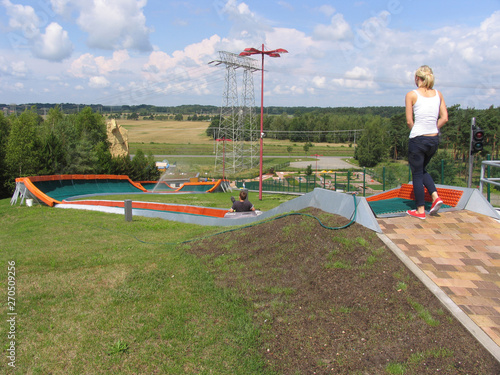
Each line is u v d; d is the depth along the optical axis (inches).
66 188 1170.0
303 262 209.3
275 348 151.3
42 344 159.9
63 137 1823.3
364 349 142.2
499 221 211.3
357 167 3501.5
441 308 152.4
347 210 234.7
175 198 1150.3
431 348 136.2
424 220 220.5
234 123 2903.5
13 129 1453.0
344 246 205.0
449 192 249.9
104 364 147.2
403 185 288.2
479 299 152.9
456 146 2178.9
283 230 248.5
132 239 376.5
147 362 148.4
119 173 2164.1
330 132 5974.4
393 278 173.8
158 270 241.8
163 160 3531.0
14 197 845.2
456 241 195.5
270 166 3452.3
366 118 6013.8
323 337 152.2
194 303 193.0
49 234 427.5
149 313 185.0
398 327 148.8
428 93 214.4
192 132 6358.3
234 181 2650.1
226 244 267.9
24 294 210.7
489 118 2078.0
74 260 281.3
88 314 185.6
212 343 159.5
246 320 171.5
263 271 213.8
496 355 125.6
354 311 161.9
